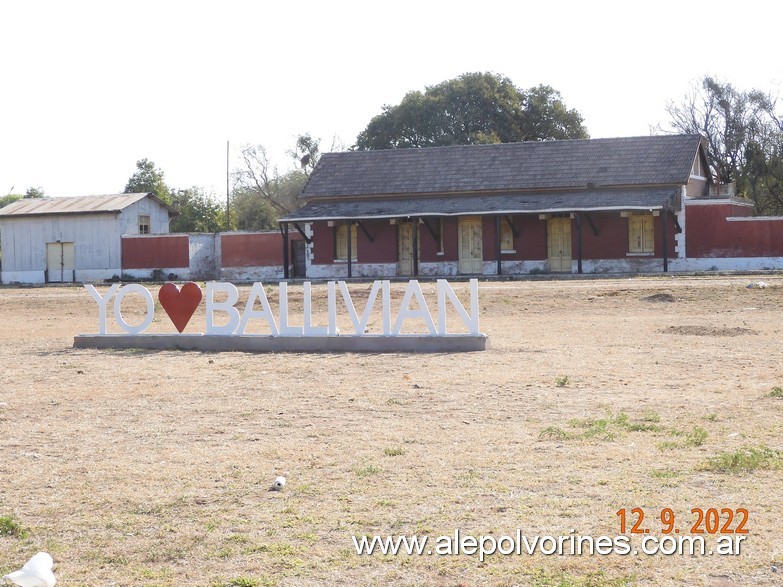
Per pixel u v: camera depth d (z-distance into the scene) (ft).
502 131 214.48
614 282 98.22
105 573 21.20
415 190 140.46
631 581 19.70
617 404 37.45
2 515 25.23
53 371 51.42
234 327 59.62
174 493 26.84
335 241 140.56
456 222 134.82
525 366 48.29
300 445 32.04
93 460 30.78
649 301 83.05
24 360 56.75
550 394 40.09
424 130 213.25
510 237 133.49
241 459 30.37
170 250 155.63
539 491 25.73
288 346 58.03
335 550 21.99
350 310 57.41
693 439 30.48
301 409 38.42
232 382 45.98
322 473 28.40
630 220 127.75
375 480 27.37
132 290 62.44
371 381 45.03
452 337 55.52
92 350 61.00
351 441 32.40
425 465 28.81
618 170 132.67
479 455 29.78
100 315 63.00
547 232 131.23
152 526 24.13
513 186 135.64
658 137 137.69
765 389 39.73
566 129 222.89
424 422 35.14
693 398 38.22
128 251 157.79
